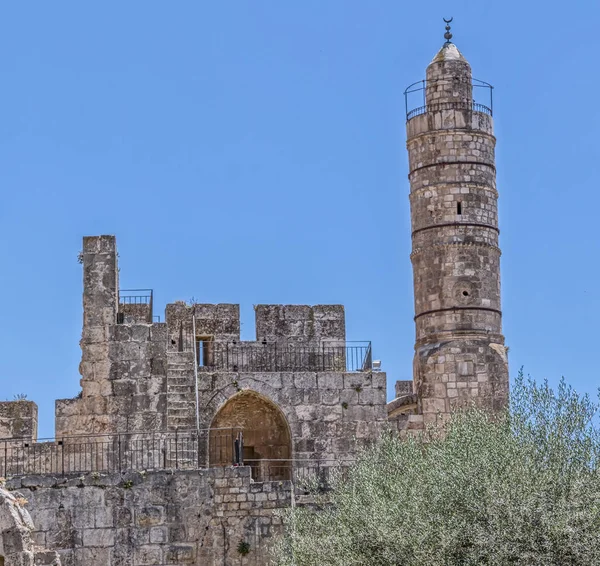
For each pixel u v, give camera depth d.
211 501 46.12
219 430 54.59
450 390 57.22
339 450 53.25
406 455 45.66
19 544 42.34
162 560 45.53
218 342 56.75
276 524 46.22
